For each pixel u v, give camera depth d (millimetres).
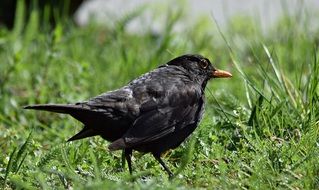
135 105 10734
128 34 20312
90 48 18609
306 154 10570
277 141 11242
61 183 10219
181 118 11125
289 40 17141
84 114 10547
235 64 12812
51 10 20266
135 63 16844
